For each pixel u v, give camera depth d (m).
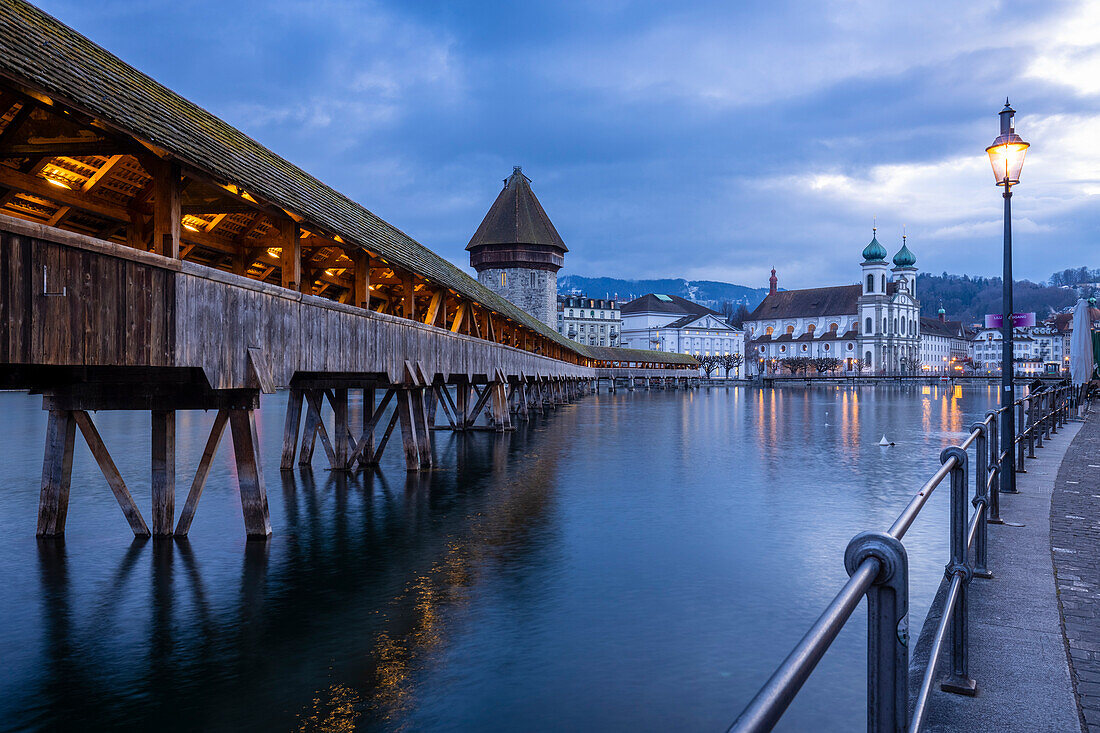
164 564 11.83
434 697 7.21
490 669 7.84
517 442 31.20
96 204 11.14
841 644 8.38
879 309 156.75
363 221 18.38
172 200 9.65
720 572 11.43
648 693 7.26
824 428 39.59
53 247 7.74
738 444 30.94
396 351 18.14
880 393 97.94
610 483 20.22
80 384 13.07
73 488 19.30
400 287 23.95
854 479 21.09
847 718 6.59
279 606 9.88
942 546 12.35
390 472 21.92
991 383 138.75
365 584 10.87
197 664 8.02
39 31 9.38
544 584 10.84
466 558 12.32
